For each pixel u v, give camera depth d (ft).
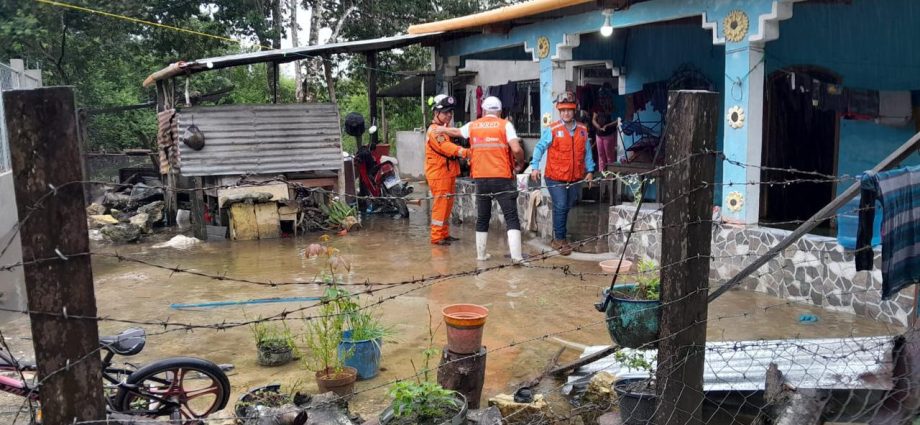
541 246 30.32
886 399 11.18
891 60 29.73
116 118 63.52
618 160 42.24
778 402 11.40
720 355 13.10
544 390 14.56
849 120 32.19
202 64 33.78
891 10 29.37
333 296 14.94
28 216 6.88
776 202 35.55
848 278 19.70
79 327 7.25
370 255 29.60
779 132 34.81
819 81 30.17
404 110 78.28
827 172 34.09
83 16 54.95
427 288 23.31
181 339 18.47
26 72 43.50
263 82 78.95
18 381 11.36
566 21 31.68
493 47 37.37
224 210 34.73
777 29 22.93
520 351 17.10
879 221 16.60
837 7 31.09
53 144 6.85
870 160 31.55
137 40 63.05
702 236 9.60
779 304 20.81
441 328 19.10
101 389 7.45
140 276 26.25
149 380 13.02
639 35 41.32
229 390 12.96
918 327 12.06
